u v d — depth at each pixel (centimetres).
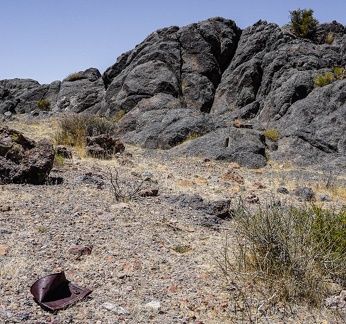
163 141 1839
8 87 3488
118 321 409
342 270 520
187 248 621
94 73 3300
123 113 2423
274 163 1644
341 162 1605
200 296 470
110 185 972
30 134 1780
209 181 1198
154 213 779
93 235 626
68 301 434
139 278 505
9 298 429
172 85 2450
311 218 588
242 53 2644
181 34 2722
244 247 598
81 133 1644
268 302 460
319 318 441
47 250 553
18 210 708
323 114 1903
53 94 3250
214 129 1922
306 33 2717
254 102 2341
